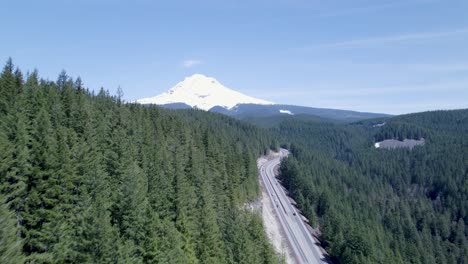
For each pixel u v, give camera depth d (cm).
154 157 5753
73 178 3491
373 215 14562
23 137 3450
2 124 3556
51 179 3238
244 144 16900
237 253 5438
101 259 2662
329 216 10512
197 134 10606
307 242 9369
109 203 3484
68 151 3631
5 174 2928
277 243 8494
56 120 5194
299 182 13862
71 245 2830
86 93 8238
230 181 9031
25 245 2948
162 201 4522
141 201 3756
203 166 8050
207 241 4875
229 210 6688
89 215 2791
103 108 7706
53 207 3247
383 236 12100
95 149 4881
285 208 11481
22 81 6241
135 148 5834
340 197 14775
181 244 4209
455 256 14425
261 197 11412
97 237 2703
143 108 10262
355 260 8388
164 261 3484
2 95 5059
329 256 9112
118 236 3008
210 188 6912
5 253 2147
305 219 11106
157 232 3694
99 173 3703
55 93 6244
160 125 9319
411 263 11694
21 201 3067
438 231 16575
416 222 17200
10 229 2227
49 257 2720
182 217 4725
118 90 9450
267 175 15512
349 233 9231
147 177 4734
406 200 19850
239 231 5722
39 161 3294
